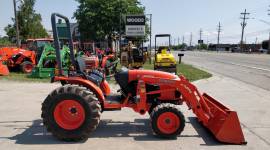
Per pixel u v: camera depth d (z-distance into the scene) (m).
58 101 5.50
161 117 5.61
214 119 5.73
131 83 5.93
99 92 5.77
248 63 29.28
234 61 33.06
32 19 40.59
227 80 14.74
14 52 17.62
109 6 33.97
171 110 5.60
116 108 5.87
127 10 34.34
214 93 10.84
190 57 44.78
